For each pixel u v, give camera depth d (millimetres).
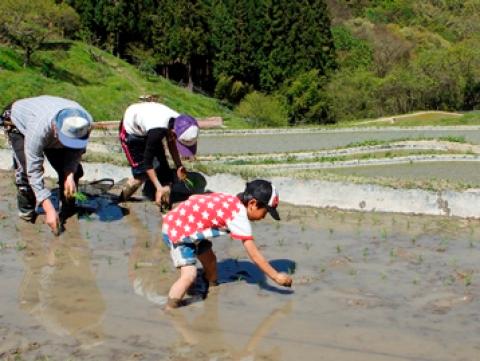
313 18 48906
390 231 7250
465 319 4973
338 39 55562
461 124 28781
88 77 38844
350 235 7137
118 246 6793
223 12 49500
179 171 7742
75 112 6230
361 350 4477
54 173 9602
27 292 5531
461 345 4551
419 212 7914
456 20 75125
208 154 16406
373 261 6305
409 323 4906
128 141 7816
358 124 30000
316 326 4859
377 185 8023
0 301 5328
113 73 40969
